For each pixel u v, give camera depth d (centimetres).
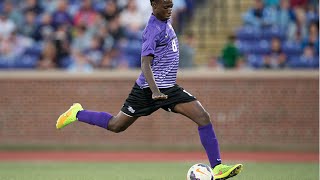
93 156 6341
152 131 6981
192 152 6806
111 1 7781
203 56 7794
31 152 6806
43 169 5000
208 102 6931
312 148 6856
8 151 6931
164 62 3109
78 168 5100
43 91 7069
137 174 4588
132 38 7538
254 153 6675
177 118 6950
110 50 7425
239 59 7206
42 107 7069
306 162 5709
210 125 3191
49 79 7056
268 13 7731
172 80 3148
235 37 7550
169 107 3194
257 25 7694
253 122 6919
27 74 7081
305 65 7306
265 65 7250
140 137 6988
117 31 7500
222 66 7288
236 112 6931
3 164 5466
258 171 4809
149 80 3006
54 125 7056
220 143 6938
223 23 7981
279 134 6906
